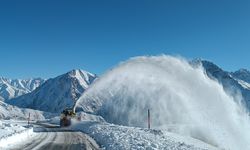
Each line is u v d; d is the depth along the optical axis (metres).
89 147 30.55
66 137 42.19
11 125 62.81
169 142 33.66
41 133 49.28
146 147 28.52
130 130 48.38
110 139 35.75
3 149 27.86
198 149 29.36
